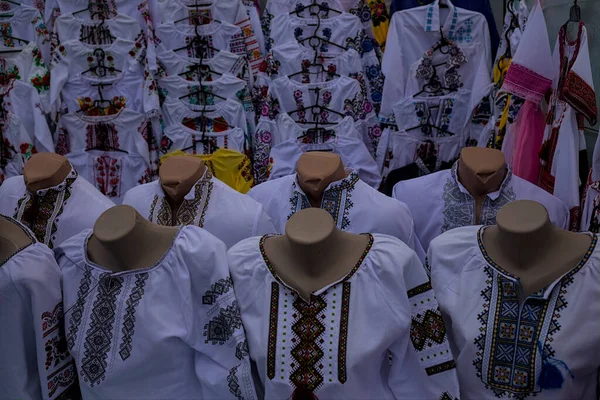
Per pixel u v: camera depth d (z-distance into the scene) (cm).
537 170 256
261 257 160
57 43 313
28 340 164
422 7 296
